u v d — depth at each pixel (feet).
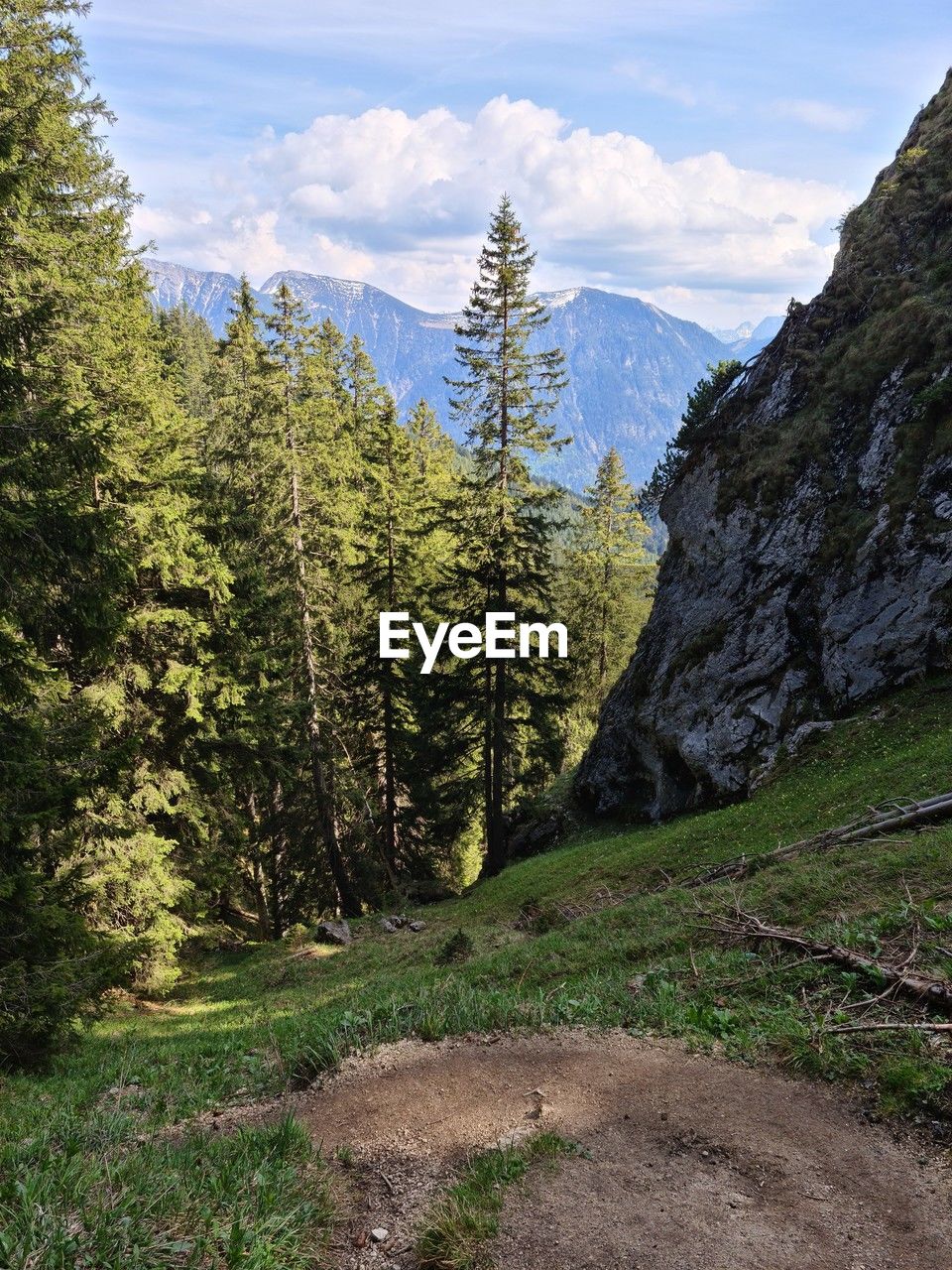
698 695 79.25
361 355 165.37
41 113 38.50
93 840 50.93
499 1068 22.41
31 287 45.29
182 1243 13.19
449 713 92.38
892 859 35.09
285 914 100.63
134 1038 42.37
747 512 84.53
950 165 89.97
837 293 91.30
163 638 58.75
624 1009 26.09
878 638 66.39
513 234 77.41
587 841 87.56
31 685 37.86
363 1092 21.81
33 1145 17.92
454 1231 14.34
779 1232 13.97
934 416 70.85
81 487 36.29
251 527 66.59
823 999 23.45
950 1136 16.42
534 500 83.41
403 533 101.14
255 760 65.26
